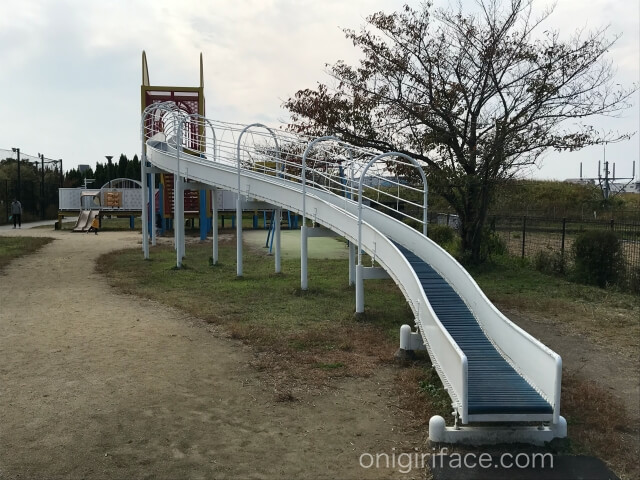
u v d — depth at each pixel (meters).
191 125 21.67
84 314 8.98
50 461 4.07
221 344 7.29
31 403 5.15
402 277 7.49
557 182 47.25
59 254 17.83
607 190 44.06
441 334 5.28
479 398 4.58
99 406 5.11
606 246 12.34
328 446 4.46
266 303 10.04
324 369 6.32
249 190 12.90
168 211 28.61
